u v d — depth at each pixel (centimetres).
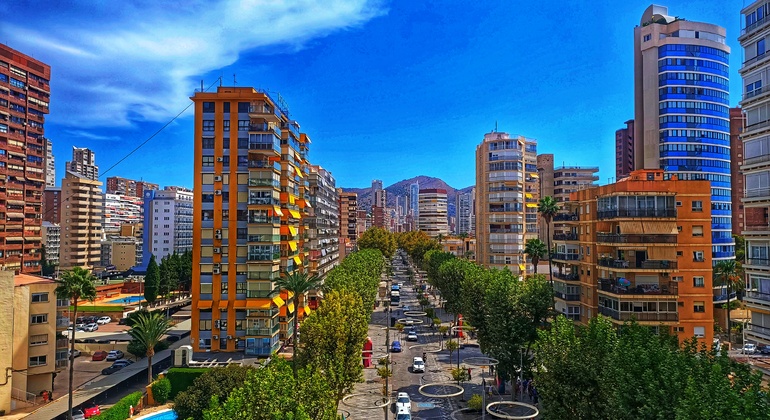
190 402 4816
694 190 5728
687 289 5612
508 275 6525
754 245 3950
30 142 11494
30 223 11450
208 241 7400
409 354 7962
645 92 12888
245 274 7350
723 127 12700
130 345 8012
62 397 6016
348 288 7612
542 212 9606
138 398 5631
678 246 5647
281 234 8219
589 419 3350
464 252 18162
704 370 2633
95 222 16288
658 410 2505
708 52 12688
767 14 3859
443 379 6462
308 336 5106
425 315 11169
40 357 5888
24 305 5784
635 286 5641
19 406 5591
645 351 2917
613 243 5738
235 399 2730
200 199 7419
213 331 7294
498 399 5522
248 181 7369
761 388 2456
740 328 7906
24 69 11325
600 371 3294
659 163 12550
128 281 14675
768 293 3794
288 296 8350
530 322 5534
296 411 2636
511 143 12975
